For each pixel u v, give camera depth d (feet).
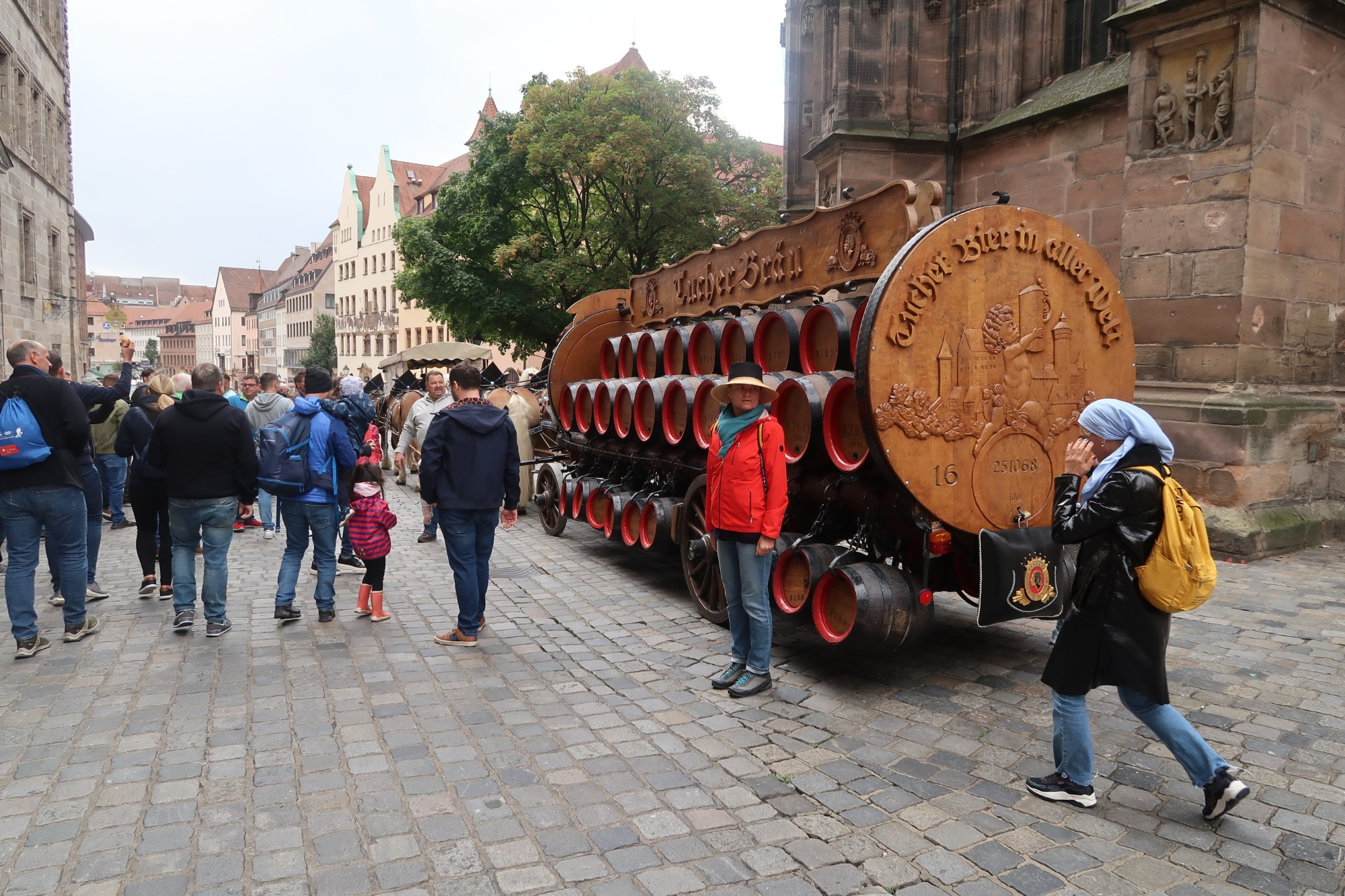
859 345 13.48
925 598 14.57
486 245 88.94
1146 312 26.89
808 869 9.27
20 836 9.84
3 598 21.24
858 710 13.93
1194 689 14.37
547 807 10.64
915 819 10.34
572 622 19.44
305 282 318.04
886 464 13.57
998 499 14.66
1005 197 14.44
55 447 16.67
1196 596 9.52
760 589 14.57
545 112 81.87
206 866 9.23
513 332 92.22
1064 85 36.99
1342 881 8.96
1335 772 11.40
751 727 13.29
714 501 14.99
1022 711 13.84
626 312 30.55
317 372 18.99
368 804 10.66
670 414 21.36
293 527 19.03
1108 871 9.18
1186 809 10.52
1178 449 25.63
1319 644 16.62
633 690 14.96
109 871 9.13
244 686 14.96
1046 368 14.93
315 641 17.83
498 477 17.58
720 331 20.51
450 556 17.47
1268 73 24.34
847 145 41.01
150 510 21.01
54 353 20.18
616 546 28.73
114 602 20.93
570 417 28.02
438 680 15.44
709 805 10.71
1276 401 25.03
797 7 52.49
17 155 60.34
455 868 9.23
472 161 89.86
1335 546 25.53
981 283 14.20
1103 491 9.72
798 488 17.10
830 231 18.10
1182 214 25.84
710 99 81.25
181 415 17.40
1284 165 25.08
